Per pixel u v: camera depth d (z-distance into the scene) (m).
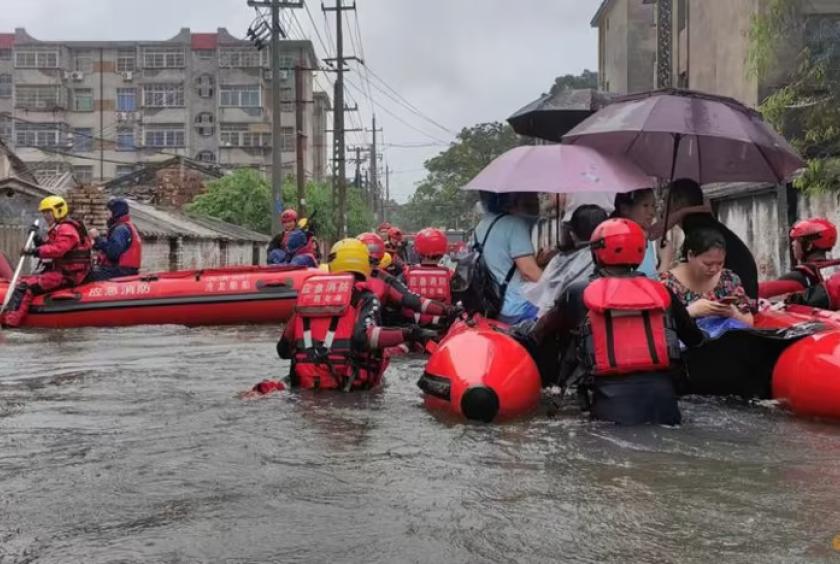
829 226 6.44
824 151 14.00
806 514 3.09
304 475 3.65
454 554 2.76
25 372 6.76
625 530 2.95
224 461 3.88
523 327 5.50
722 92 20.38
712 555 2.72
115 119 64.69
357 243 5.94
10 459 3.92
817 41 15.91
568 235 5.72
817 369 4.69
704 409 5.05
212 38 64.62
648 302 4.54
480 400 4.68
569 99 7.36
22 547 2.84
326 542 2.88
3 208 21.91
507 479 3.57
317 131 75.12
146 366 7.14
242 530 2.99
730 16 19.84
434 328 8.48
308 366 5.77
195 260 29.00
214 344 9.09
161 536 2.93
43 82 64.12
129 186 44.19
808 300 6.38
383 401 5.38
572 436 4.32
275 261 16.12
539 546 2.82
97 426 4.62
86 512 3.18
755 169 6.95
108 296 11.77
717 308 5.29
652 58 32.62
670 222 6.20
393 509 3.20
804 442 4.20
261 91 64.44
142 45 64.44
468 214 72.44
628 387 4.61
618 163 6.07
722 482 3.50
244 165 64.31
